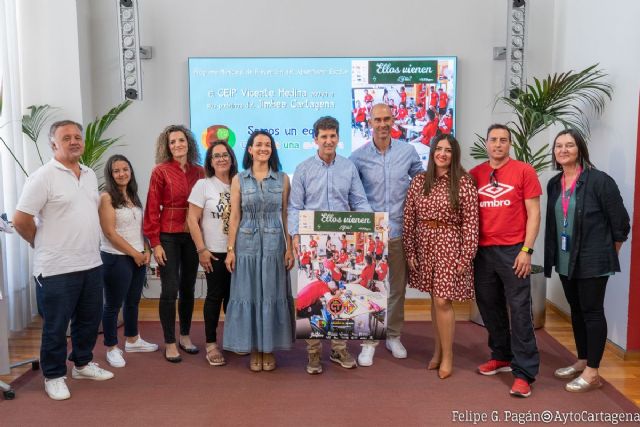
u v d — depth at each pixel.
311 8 4.73
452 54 4.77
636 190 3.40
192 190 3.36
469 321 4.35
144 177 4.88
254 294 3.22
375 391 3.01
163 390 3.05
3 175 4.09
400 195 3.45
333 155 3.23
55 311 2.90
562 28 4.61
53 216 2.86
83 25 4.57
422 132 4.79
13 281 4.11
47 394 3.00
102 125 4.15
